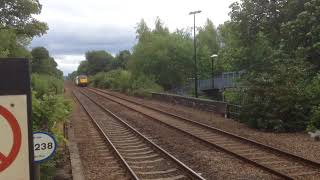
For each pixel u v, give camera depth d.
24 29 38.94
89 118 31.84
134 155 16.89
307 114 22.38
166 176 13.17
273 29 30.70
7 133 3.12
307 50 24.88
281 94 22.61
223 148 16.78
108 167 14.80
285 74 23.55
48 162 11.75
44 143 7.02
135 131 22.53
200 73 61.22
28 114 3.15
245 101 24.38
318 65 25.31
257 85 23.66
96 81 115.56
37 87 26.56
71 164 14.32
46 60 78.44
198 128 23.83
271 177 12.48
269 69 26.53
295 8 28.72
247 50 31.12
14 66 3.13
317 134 19.09
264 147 16.70
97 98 57.31
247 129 23.25
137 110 36.53
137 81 61.88
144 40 65.62
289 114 22.36
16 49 34.00
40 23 39.59
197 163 14.84
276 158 15.12
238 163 14.57
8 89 3.11
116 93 71.19
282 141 18.81
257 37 31.09
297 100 22.45
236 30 31.98
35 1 39.00
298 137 19.95
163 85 62.84
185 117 29.86
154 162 15.30
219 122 26.44
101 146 19.19
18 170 3.15
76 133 23.52
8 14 38.31
